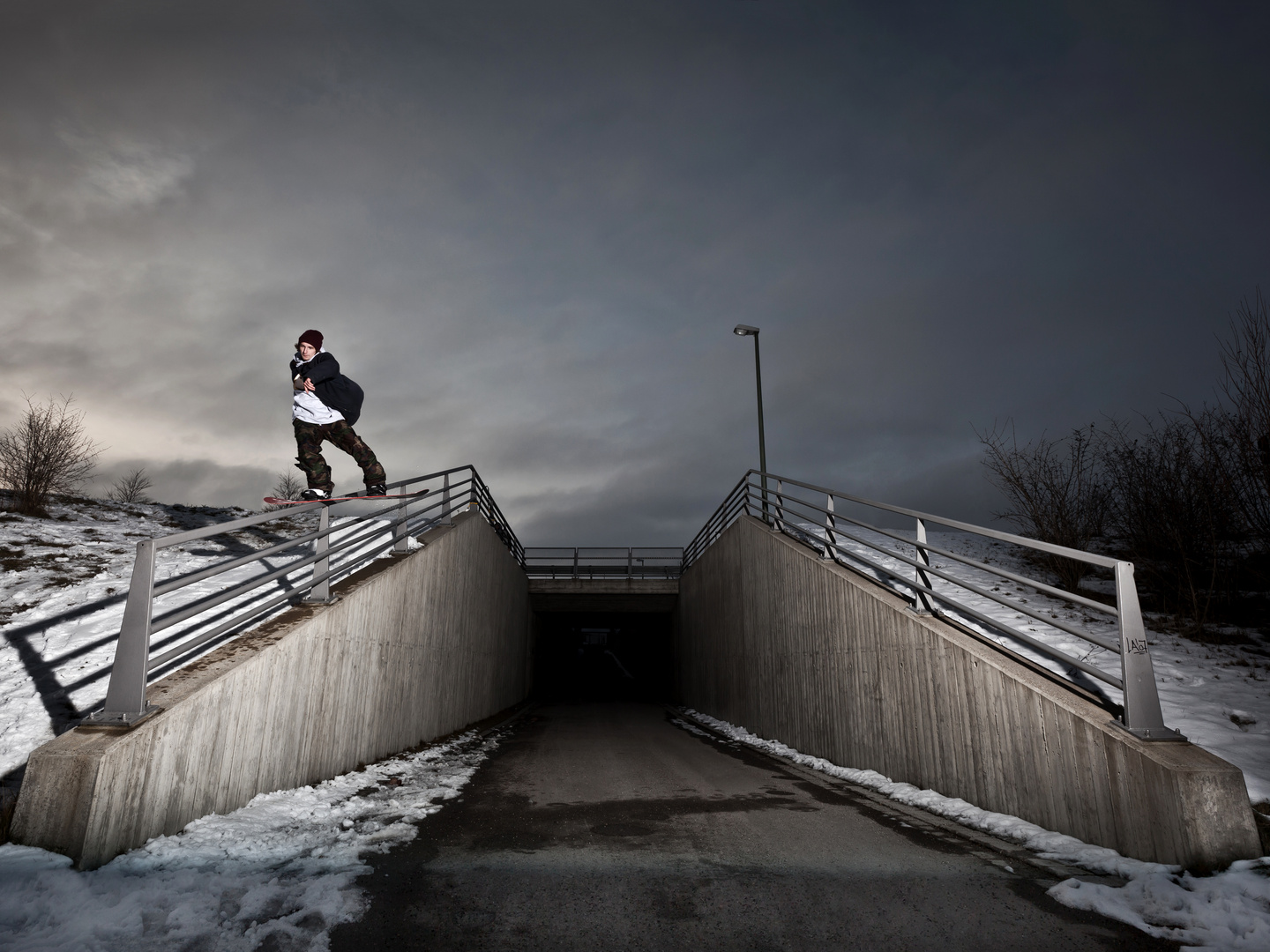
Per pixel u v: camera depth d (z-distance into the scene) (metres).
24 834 3.76
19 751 4.85
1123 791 4.32
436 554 12.13
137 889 3.46
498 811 5.87
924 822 5.57
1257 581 10.27
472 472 15.91
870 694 8.30
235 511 16.02
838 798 6.68
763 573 13.71
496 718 17.91
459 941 3.11
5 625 6.92
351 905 3.47
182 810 4.62
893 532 8.30
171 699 4.70
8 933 2.92
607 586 28.41
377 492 7.46
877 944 3.11
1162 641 8.46
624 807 6.13
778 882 3.93
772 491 13.91
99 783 3.81
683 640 26.70
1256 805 4.09
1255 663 7.34
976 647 6.21
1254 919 3.09
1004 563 14.01
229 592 5.68
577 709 23.72
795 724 11.37
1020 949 3.03
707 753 10.80
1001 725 5.64
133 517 13.60
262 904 3.41
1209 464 9.48
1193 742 4.99
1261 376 8.46
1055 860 4.36
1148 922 3.28
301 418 7.05
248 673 5.59
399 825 5.20
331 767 7.40
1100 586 11.61
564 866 4.21
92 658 6.27
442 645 12.65
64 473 12.73
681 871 4.13
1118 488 11.73
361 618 8.37
